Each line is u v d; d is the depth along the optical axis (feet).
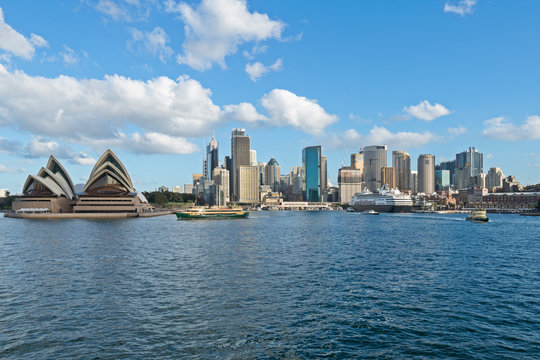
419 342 102.06
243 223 634.43
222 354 94.73
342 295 147.02
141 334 106.63
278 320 118.42
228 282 166.81
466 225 587.27
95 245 295.89
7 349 96.43
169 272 187.93
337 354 94.94
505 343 101.24
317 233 433.89
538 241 343.26
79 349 96.68
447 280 174.19
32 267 198.70
